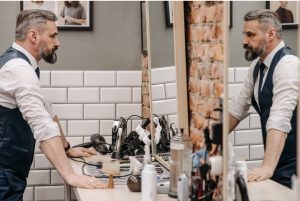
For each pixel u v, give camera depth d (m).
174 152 2.21
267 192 1.67
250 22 1.72
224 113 1.79
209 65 2.11
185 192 1.98
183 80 2.50
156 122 3.05
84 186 2.44
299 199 1.43
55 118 3.23
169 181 2.37
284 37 1.60
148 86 3.39
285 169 1.60
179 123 2.49
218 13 1.97
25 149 2.84
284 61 1.61
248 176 1.74
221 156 1.86
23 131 2.81
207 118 2.12
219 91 1.94
